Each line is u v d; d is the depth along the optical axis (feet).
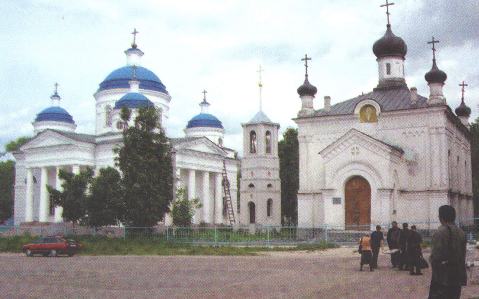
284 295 50.44
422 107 143.84
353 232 133.90
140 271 73.36
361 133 138.82
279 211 193.88
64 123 241.55
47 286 57.98
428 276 65.98
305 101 162.30
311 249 112.98
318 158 156.87
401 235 73.46
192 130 260.21
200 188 209.67
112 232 157.89
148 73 224.74
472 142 231.30
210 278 64.39
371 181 137.39
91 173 153.17
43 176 204.23
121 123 190.49
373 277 64.95
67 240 110.22
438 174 141.90
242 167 194.29
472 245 84.17
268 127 195.62
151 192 133.28
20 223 199.72
